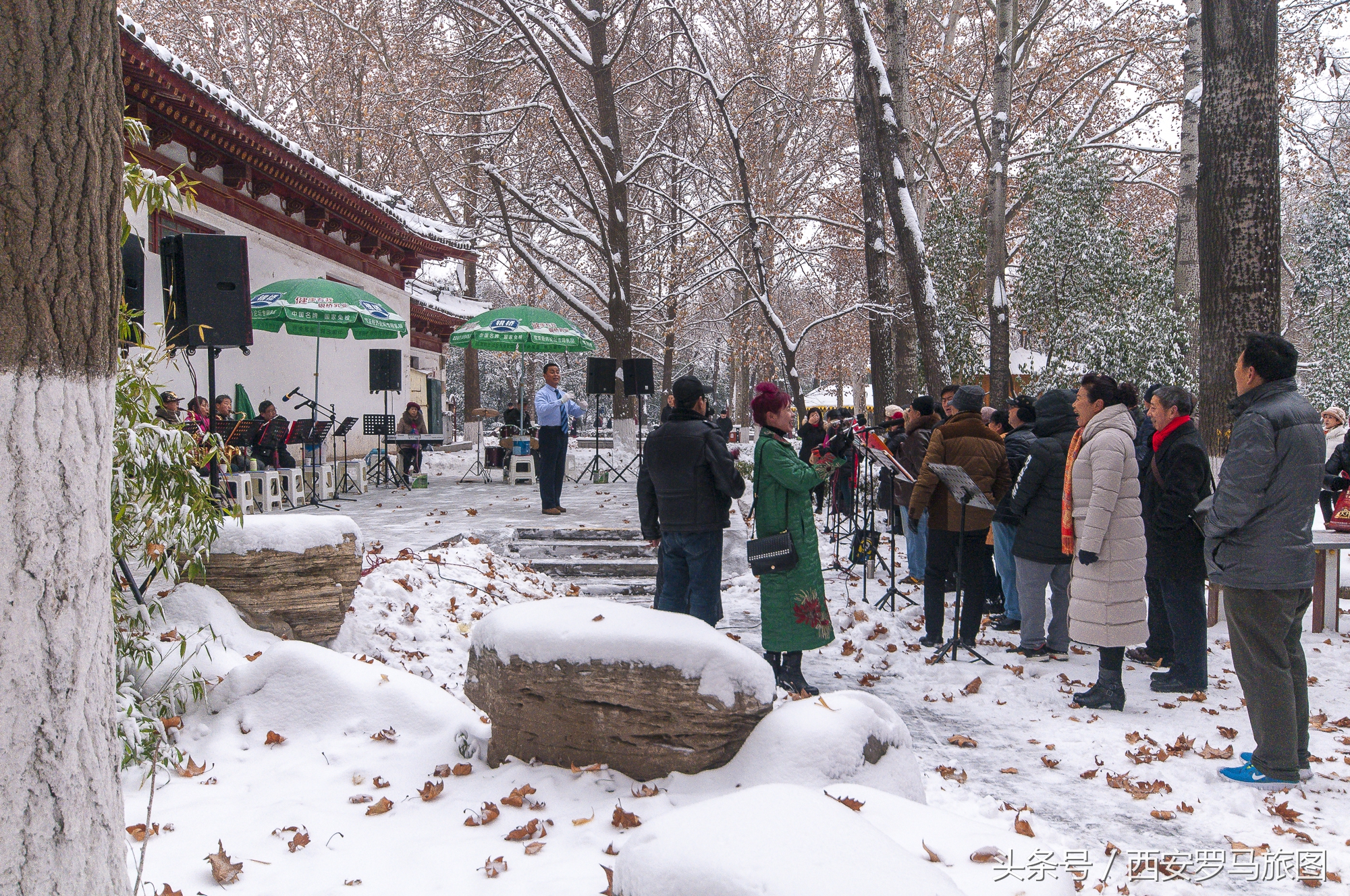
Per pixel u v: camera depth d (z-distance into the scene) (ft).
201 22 96.37
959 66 87.81
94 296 5.80
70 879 5.61
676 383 18.13
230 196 43.96
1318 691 19.06
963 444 21.65
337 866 9.71
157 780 12.13
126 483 13.76
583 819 10.65
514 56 73.36
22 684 5.40
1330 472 32.50
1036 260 67.15
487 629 12.87
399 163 97.14
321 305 40.81
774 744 11.32
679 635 11.71
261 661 14.42
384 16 84.53
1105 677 17.51
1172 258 70.08
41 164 5.40
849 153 95.55
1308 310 83.35
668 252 89.35
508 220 71.20
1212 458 27.17
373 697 14.10
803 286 104.42
